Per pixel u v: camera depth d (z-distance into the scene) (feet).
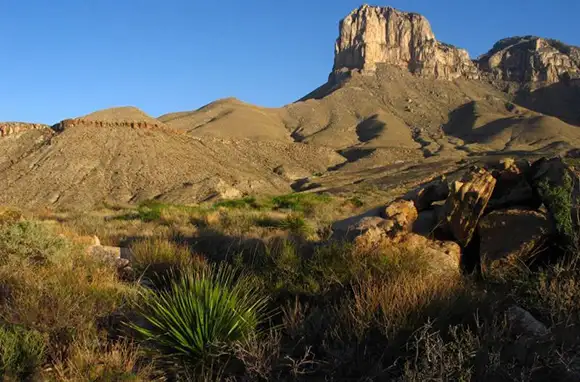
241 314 17.74
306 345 16.61
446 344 14.42
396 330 16.28
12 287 21.15
